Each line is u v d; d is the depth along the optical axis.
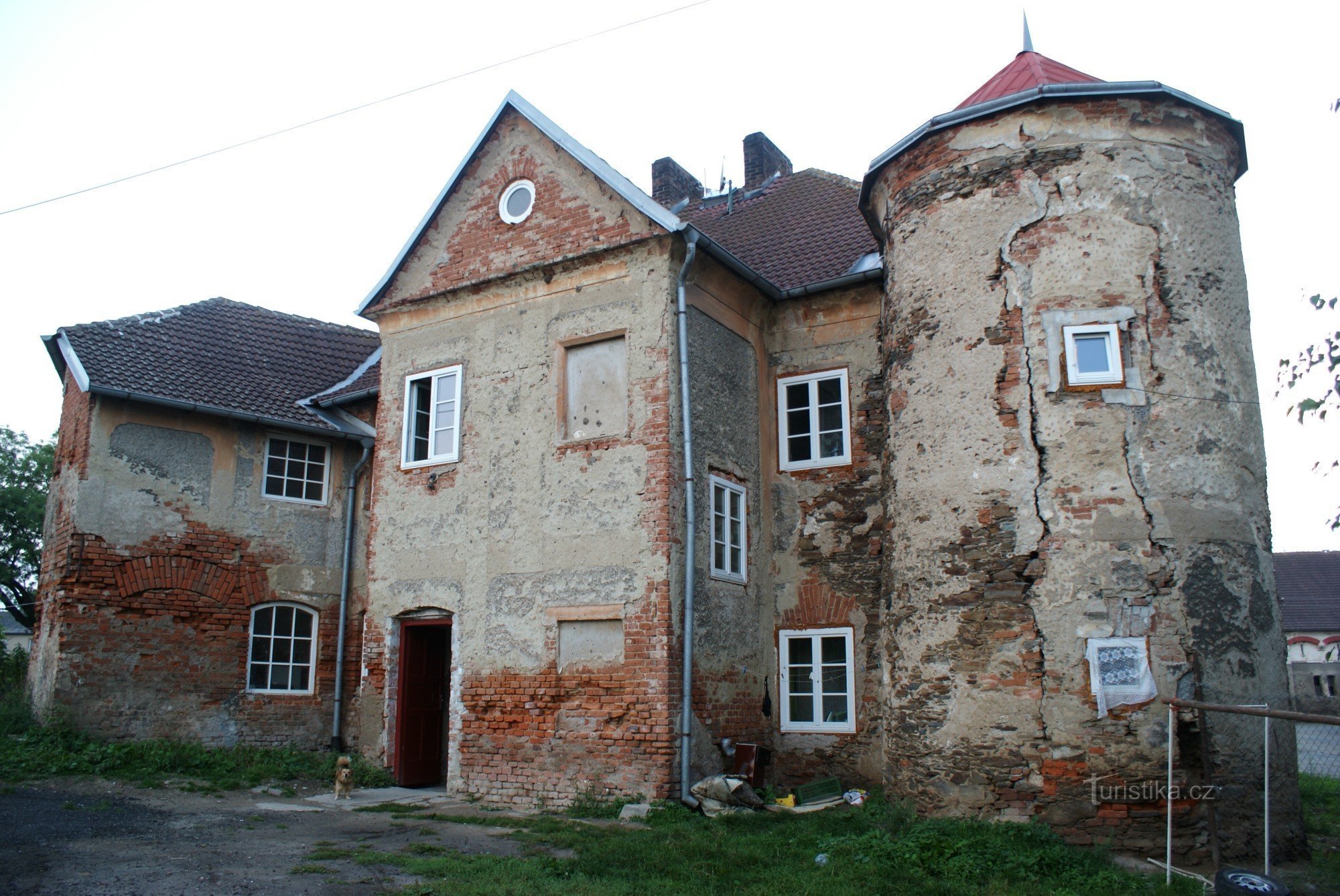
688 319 12.07
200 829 9.28
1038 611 8.93
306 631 15.96
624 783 10.88
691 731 11.00
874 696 12.07
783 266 14.39
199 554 14.84
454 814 10.59
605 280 12.38
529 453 12.51
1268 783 7.25
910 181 10.77
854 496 12.73
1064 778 8.55
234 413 14.98
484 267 13.53
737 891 7.11
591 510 11.80
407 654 13.37
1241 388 9.48
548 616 11.84
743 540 12.54
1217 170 9.99
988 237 9.89
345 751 15.76
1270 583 9.27
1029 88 10.08
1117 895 7.06
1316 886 7.73
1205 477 9.03
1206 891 7.11
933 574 9.68
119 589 14.00
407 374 14.05
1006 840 8.09
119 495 14.20
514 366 12.97
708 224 17.89
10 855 7.79
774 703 12.70
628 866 7.86
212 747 14.45
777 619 12.95
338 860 8.05
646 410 11.66
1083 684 8.63
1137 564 8.75
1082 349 9.33
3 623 47.62
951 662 9.35
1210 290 9.53
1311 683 26.58
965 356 9.82
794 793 11.12
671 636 10.95
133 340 15.64
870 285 12.95
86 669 13.55
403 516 13.54
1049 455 9.19
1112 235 9.47
